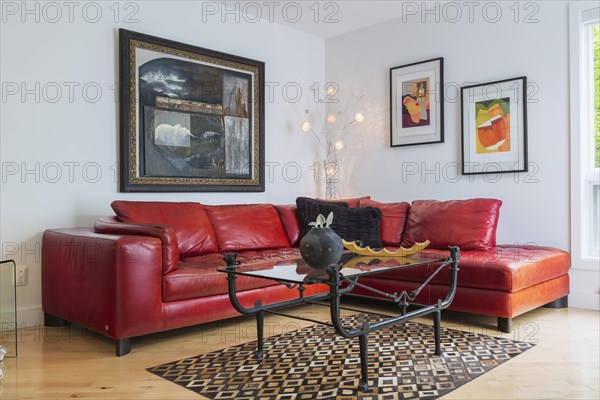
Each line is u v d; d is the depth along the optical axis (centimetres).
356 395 210
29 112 335
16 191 330
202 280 296
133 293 269
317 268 247
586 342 285
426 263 259
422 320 340
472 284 319
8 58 326
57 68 347
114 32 376
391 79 478
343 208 423
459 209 387
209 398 209
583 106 374
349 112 516
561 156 381
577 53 372
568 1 377
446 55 444
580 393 212
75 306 297
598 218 373
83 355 269
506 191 409
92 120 364
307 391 215
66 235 307
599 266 364
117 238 272
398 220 421
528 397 208
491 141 414
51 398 210
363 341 217
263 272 242
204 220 380
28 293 335
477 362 251
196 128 419
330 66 533
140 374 238
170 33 408
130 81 378
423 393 212
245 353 270
